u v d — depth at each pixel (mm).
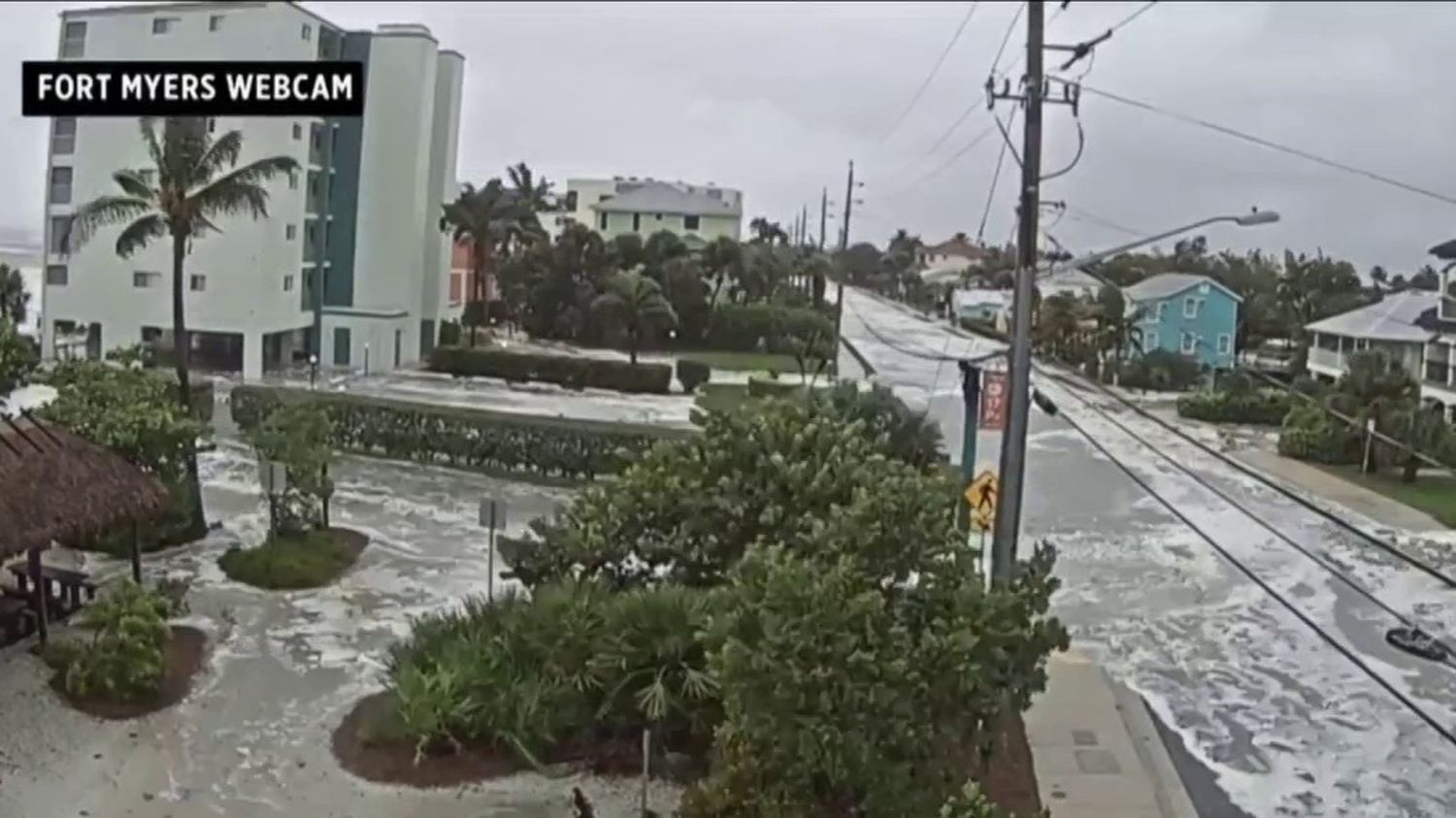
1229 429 41719
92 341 44938
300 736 14469
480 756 13766
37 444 16625
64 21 43156
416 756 13695
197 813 12555
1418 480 31188
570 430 29609
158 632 15633
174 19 42812
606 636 13438
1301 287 30734
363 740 14102
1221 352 43562
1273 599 21891
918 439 25719
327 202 48500
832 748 10398
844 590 10680
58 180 44344
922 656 10664
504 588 19641
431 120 50719
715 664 11133
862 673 10398
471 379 47938
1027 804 13508
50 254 44750
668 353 59562
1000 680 11258
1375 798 14273
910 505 11680
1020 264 15328
